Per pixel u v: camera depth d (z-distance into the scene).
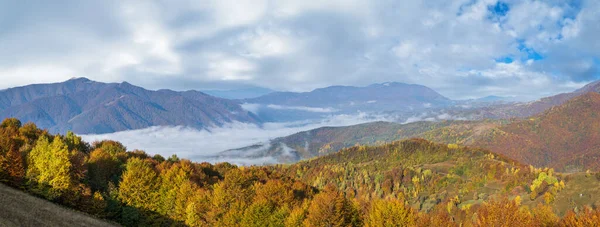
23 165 73.00
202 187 95.06
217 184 90.56
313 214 74.25
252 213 77.94
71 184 72.56
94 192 79.75
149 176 85.38
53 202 69.88
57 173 70.50
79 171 76.94
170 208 83.75
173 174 91.94
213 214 80.88
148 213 82.38
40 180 69.75
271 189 91.94
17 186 68.38
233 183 88.88
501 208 75.31
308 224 73.00
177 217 82.38
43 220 55.91
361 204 93.00
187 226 80.38
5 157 67.94
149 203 82.81
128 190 81.12
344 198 78.56
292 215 75.81
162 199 84.12
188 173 97.56
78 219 64.12
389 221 71.31
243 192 89.00
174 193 84.81
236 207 80.19
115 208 79.50
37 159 73.19
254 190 95.06
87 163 88.56
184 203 83.12
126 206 80.62
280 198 89.38
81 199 73.31
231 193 85.94
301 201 95.19
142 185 82.31
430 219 76.31
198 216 80.69
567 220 72.94
